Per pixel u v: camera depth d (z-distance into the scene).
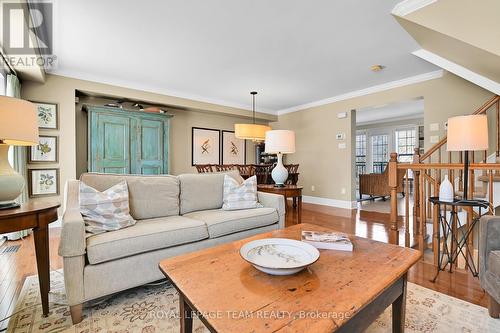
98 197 1.79
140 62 3.50
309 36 2.78
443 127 3.79
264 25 2.56
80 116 4.28
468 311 1.54
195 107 5.24
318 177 5.69
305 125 5.97
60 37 2.76
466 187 2.08
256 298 0.89
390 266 1.16
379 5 2.24
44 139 3.53
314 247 1.27
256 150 6.74
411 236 3.10
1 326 1.43
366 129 8.81
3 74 2.88
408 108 6.33
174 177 2.50
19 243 2.88
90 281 1.49
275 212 2.56
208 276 1.06
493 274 1.38
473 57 2.50
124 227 1.82
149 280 1.73
